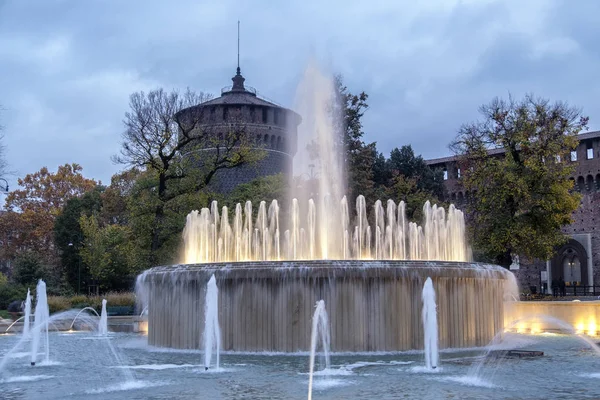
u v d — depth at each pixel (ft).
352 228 147.64
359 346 49.85
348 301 50.06
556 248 201.16
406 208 164.66
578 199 121.39
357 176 151.74
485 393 32.48
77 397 32.89
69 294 162.71
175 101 129.08
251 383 36.14
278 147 204.13
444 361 45.55
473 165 127.85
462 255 79.82
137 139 125.39
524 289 192.24
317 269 50.08
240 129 152.05
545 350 54.39
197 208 128.26
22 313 114.21
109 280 182.09
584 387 34.55
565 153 125.29
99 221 210.59
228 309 51.34
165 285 55.83
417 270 51.24
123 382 37.45
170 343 54.95
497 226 117.80
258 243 101.76
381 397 31.32
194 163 135.23
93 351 57.82
